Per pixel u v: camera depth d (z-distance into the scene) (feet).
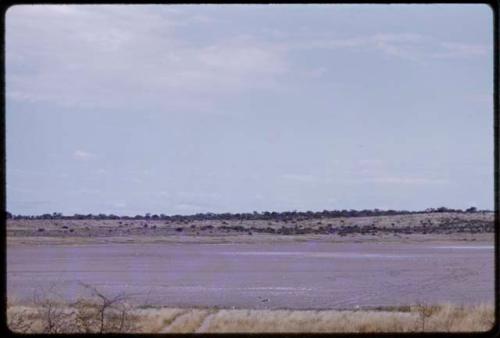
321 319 85.97
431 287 179.52
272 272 238.27
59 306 83.25
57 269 252.83
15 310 76.89
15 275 219.20
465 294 158.51
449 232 534.37
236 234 570.46
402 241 495.00
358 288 176.45
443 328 78.23
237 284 189.78
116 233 571.69
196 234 575.38
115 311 83.51
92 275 224.94
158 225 625.82
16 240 479.41
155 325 76.89
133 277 216.33
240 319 86.58
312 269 253.03
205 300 140.67
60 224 591.37
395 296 154.20
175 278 214.07
